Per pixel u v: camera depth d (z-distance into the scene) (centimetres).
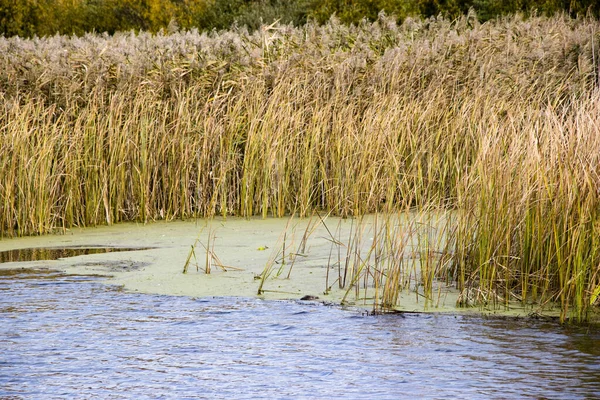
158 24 7431
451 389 1341
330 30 3719
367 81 3231
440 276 1998
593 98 2053
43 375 1438
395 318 1741
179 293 1970
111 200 2972
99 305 1870
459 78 3250
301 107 3111
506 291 1812
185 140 3058
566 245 1761
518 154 1908
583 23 4016
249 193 3039
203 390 1359
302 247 2398
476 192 1914
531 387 1342
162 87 3125
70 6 7362
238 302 1884
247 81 3170
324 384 1375
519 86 3109
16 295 1962
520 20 3934
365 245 2344
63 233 2822
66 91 3020
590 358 1472
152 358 1515
